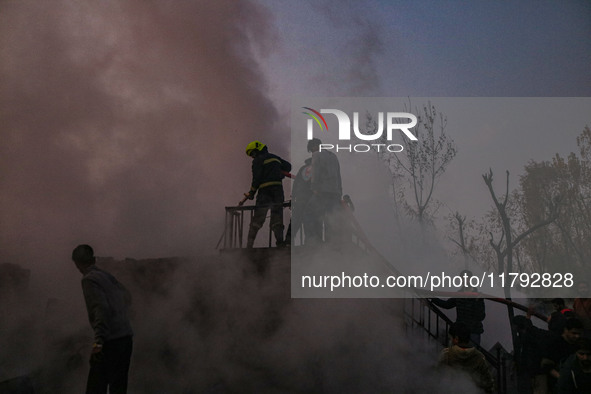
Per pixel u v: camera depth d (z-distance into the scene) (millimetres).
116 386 3807
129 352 3924
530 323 4840
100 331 3627
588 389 3779
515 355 5227
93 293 3732
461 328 4777
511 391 5641
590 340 3793
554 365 4598
